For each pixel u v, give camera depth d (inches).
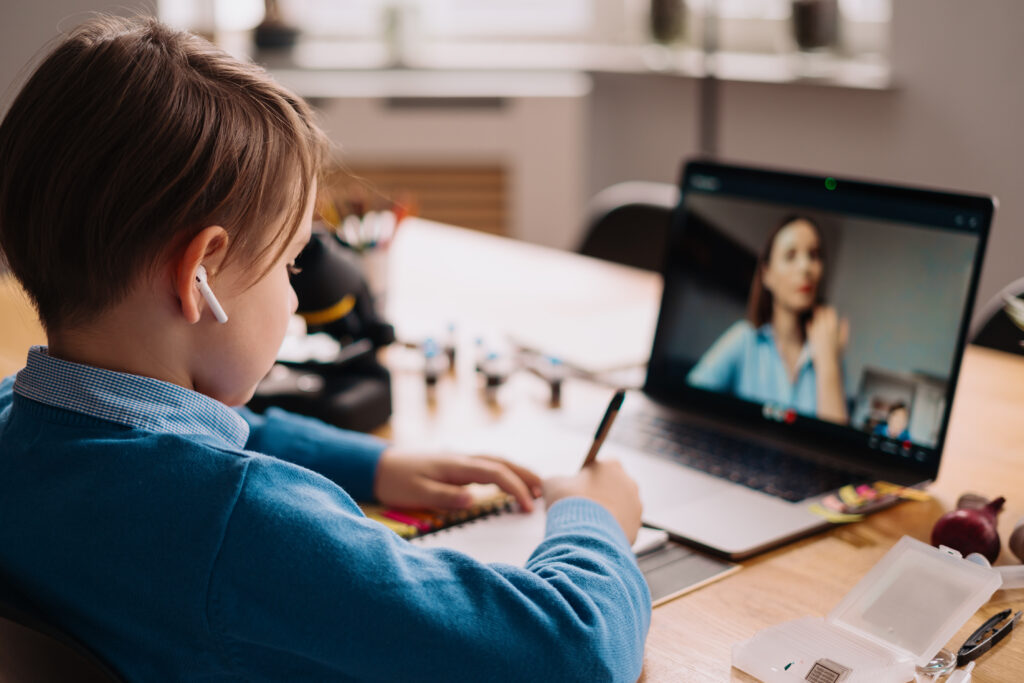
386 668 24.4
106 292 24.7
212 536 23.5
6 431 26.1
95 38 24.9
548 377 51.2
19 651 23.9
